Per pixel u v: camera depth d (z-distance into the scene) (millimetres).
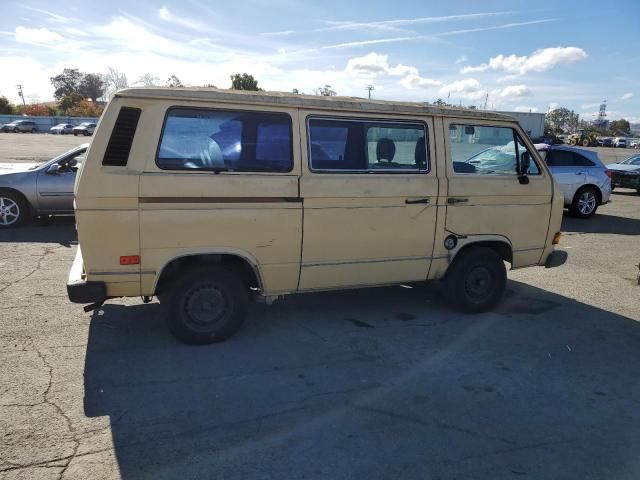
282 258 4516
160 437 3160
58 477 2760
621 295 6414
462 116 5137
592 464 3021
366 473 2875
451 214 5109
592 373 4238
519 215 5445
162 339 4625
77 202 3916
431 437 3246
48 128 68938
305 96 4641
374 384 3928
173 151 4117
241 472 2854
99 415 3377
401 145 4910
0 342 4469
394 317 5387
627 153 48125
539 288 6652
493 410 3602
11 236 8648
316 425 3342
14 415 3340
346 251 4734
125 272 4086
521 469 2953
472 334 4996
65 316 5105
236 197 4254
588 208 12469
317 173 4531
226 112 4250
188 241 4180
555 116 115125
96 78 100875
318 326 5074
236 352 4414
